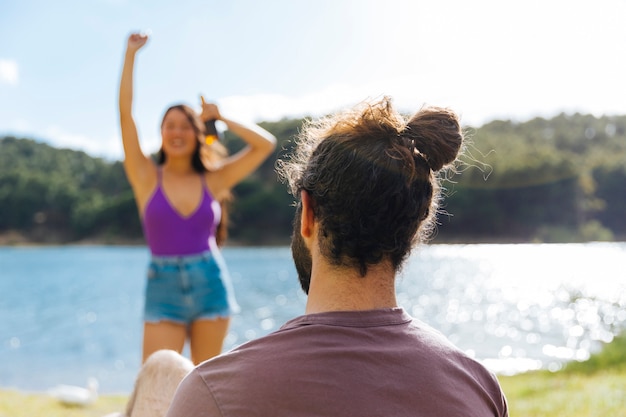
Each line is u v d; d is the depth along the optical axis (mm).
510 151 86000
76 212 103375
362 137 1122
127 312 24891
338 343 1059
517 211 82000
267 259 60875
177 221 3625
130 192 106062
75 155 123750
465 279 35781
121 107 3736
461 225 82562
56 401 7129
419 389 1050
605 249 70000
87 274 49406
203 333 3662
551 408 5070
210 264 3686
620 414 4684
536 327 17281
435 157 1160
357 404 1006
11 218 104750
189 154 3762
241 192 89062
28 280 43750
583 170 86812
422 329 1163
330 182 1105
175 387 1575
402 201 1102
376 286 1130
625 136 100812
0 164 118438
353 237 1092
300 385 1008
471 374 1144
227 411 1002
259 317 20906
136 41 3791
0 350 15828
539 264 47594
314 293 1145
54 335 18688
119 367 13211
